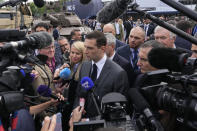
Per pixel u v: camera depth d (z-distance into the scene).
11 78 1.20
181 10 1.04
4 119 1.25
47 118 1.54
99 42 2.67
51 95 2.33
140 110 1.19
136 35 3.91
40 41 1.35
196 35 2.46
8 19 7.21
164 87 1.15
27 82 1.58
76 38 6.52
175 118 1.24
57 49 4.71
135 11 1.38
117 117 1.36
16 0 2.15
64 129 2.70
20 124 1.34
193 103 0.93
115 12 1.44
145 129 1.17
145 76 1.17
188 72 1.08
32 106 2.31
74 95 2.81
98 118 1.52
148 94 1.19
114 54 3.62
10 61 1.26
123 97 1.43
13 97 1.13
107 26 5.61
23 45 1.27
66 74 2.71
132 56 4.05
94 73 2.76
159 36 3.65
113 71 2.62
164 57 1.10
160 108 1.16
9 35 1.25
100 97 2.56
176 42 4.28
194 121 0.92
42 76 2.70
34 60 1.34
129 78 3.40
